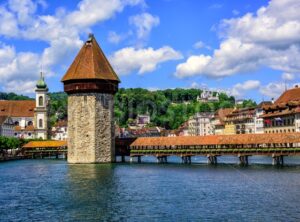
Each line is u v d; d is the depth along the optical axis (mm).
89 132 109188
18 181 71875
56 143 145250
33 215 44219
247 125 180375
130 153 116062
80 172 85375
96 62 111125
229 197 52875
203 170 86750
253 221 40500
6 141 133250
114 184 65750
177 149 109875
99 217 42844
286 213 43250
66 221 41531
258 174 76188
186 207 47094
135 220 41500
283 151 94438
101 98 110000
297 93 140875
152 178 73438
